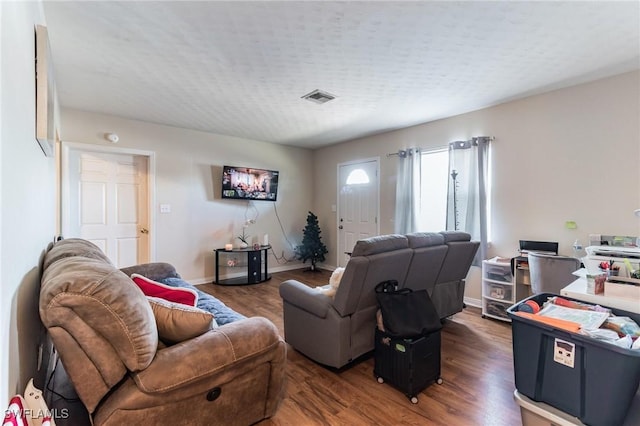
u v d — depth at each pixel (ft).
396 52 7.67
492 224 11.55
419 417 5.65
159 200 14.15
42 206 5.47
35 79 4.70
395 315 6.49
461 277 10.34
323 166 19.45
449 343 8.72
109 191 13.20
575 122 9.61
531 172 10.55
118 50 7.52
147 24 6.46
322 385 6.68
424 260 8.18
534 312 4.16
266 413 5.43
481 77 9.12
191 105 11.61
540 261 8.70
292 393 6.37
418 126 14.10
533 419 3.80
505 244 11.19
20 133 3.44
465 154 12.12
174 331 4.53
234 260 16.34
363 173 16.84
